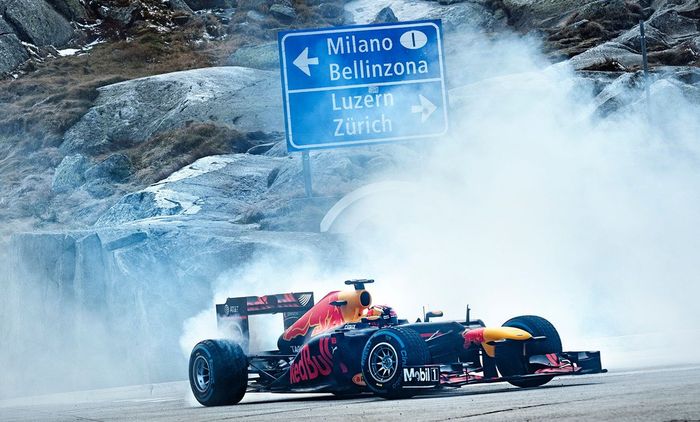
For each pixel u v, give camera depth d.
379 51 92.56
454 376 30.48
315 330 36.41
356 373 33.22
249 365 38.28
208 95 195.50
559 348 32.66
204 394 37.44
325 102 92.00
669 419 20.02
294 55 92.00
